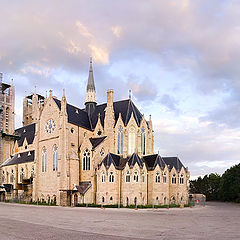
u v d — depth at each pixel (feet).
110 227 103.91
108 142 271.28
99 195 238.27
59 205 244.42
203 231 96.89
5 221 119.14
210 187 504.02
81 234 87.25
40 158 282.97
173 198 269.64
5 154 405.18
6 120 429.79
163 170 260.62
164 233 91.66
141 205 226.58
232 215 163.73
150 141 294.25
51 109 279.28
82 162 262.26
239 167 394.52
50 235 85.05
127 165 243.19
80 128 278.87
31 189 307.37
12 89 442.91
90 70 331.77
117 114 292.40
